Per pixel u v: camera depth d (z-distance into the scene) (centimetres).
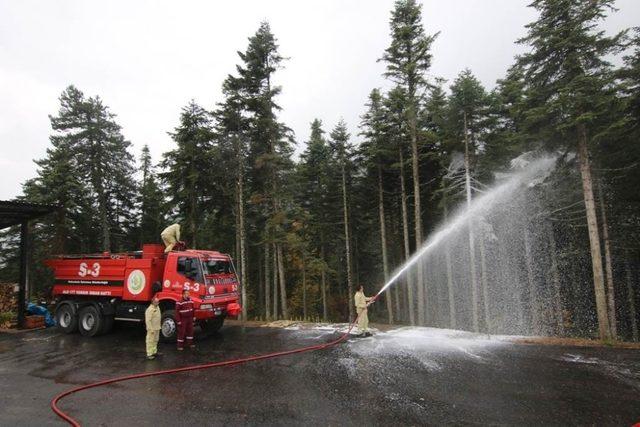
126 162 3045
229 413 646
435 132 2341
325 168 3128
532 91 1549
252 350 1107
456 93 2045
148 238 3388
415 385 788
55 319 1407
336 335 1337
